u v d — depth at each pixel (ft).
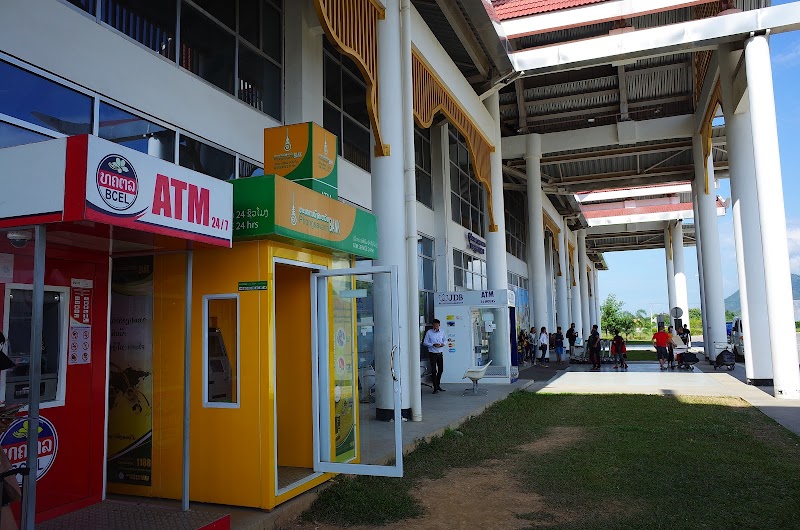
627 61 58.54
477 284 83.25
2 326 15.88
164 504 18.51
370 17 36.42
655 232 168.04
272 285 18.62
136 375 19.88
